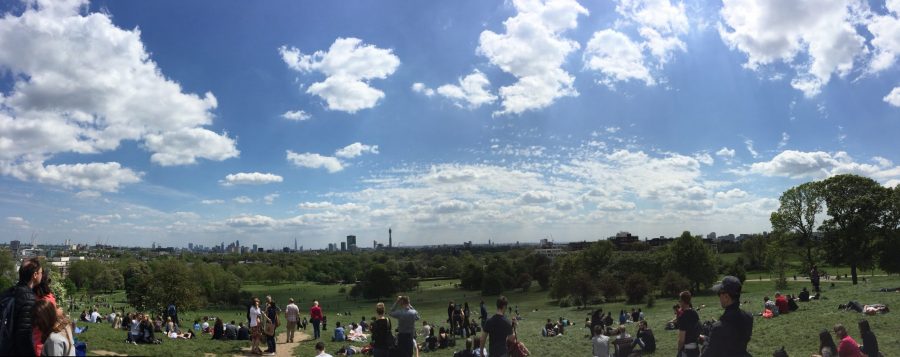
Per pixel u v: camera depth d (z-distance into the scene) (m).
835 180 66.19
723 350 8.02
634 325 38.62
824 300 37.44
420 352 29.75
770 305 33.00
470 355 20.27
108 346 23.02
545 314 81.44
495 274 165.50
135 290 75.88
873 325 25.70
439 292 181.62
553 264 166.25
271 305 25.41
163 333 34.38
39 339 8.67
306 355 25.70
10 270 122.81
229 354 24.44
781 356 18.89
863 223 62.41
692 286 107.81
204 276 151.38
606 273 122.81
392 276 179.38
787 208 71.12
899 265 61.47
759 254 146.38
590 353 26.19
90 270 190.88
